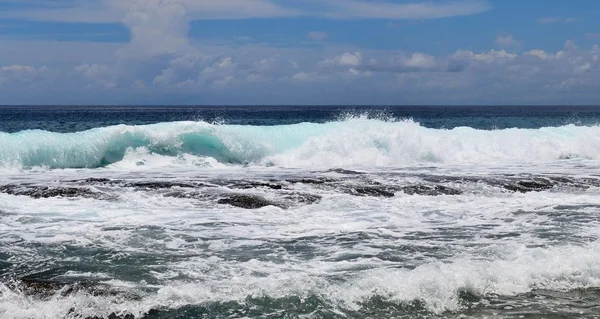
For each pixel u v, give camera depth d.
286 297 6.40
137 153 17.78
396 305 6.29
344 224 9.99
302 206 11.31
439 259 7.83
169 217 10.26
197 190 12.35
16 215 10.16
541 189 13.66
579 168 17.50
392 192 12.70
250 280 6.88
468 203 11.98
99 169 16.67
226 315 5.96
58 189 12.08
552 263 7.51
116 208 10.84
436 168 17.23
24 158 16.34
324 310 6.13
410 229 9.69
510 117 72.50
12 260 7.62
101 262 7.59
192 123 18.67
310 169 16.89
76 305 6.04
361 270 7.33
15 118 62.44
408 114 92.81
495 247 8.38
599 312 6.23
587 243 8.74
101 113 92.25
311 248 8.40
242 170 16.58
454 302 6.40
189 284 6.67
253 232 9.34
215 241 8.73
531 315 6.13
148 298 6.29
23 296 6.19
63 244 8.41
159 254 7.99
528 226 9.97
